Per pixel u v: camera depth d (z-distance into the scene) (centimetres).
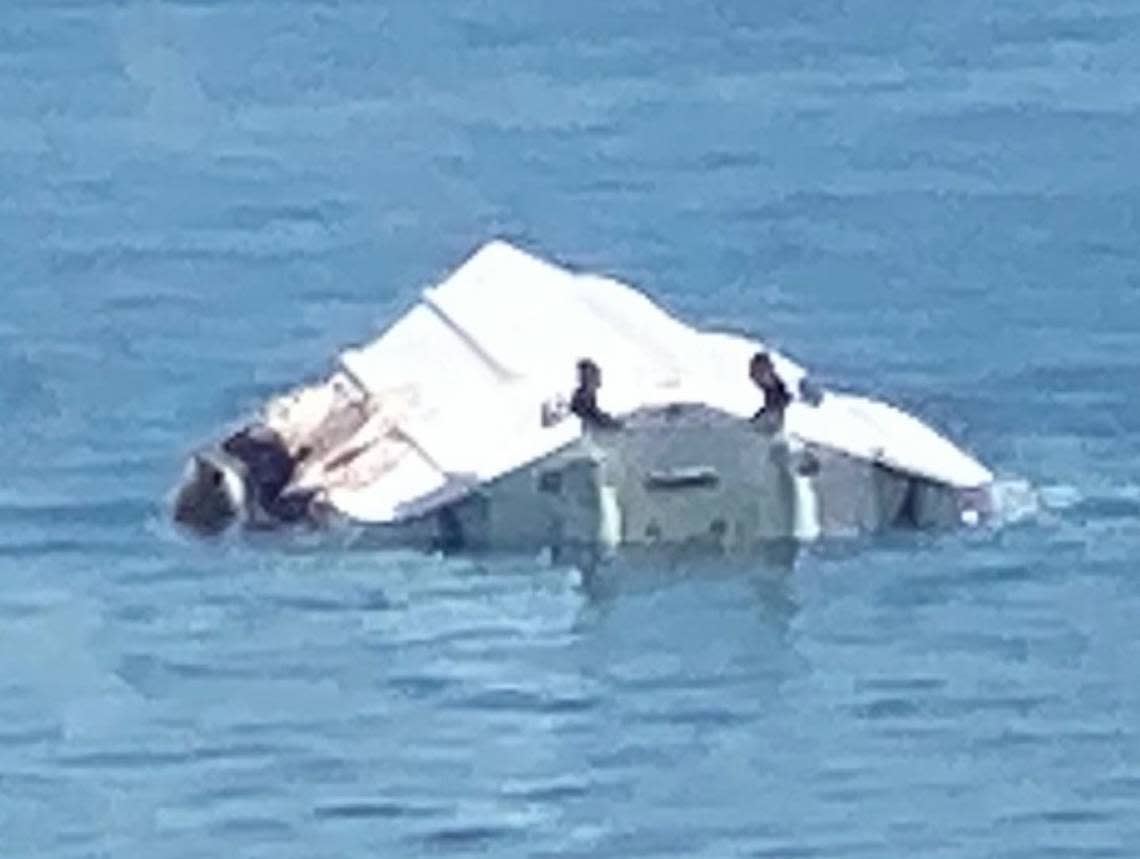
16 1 12594
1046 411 8600
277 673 7438
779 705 7300
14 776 7125
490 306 8144
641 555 7688
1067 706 7275
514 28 12238
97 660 7500
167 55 12100
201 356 9156
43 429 8619
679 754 7162
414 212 10438
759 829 6919
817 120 11262
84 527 8012
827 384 8856
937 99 11444
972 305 9419
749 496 7700
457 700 7344
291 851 6888
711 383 7775
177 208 10506
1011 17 12181
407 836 6925
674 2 12388
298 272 9881
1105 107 11338
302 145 11144
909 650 7469
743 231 10181
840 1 12362
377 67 11925
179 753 7181
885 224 10194
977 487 7819
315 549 7794
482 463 7719
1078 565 7719
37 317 9481
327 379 8356
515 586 7662
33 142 11219
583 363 7719
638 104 11481
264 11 12469
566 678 7394
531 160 10931
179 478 8162
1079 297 9469
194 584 7738
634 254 10038
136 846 6906
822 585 7644
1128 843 6869
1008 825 6919
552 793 7031
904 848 6862
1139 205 10325
